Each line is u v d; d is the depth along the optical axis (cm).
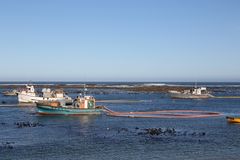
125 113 9131
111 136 5531
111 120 7656
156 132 5856
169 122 7412
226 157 4234
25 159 4103
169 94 18150
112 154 4347
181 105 12444
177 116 8606
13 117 8094
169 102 13925
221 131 6153
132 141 5122
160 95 19400
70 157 4203
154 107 11500
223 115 8944
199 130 6259
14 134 5691
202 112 9725
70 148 4662
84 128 6388
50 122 7238
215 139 5334
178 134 5759
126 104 12706
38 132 5897
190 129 6381
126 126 6706
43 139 5269
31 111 9500
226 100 15388
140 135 5625
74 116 8325
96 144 4912
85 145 4847
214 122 7456
